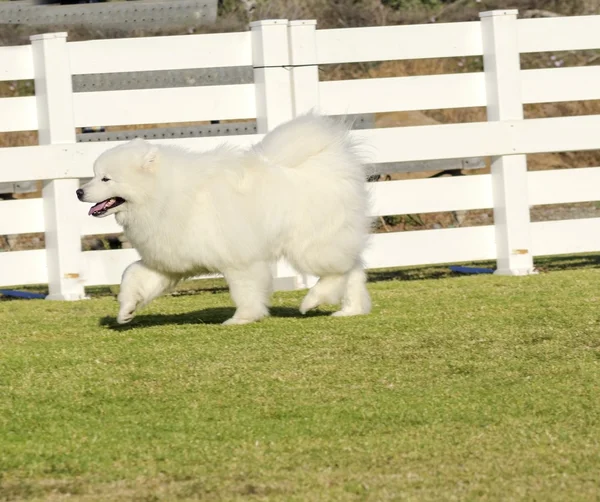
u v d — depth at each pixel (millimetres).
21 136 25672
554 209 23266
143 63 14375
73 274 14234
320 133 10742
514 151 14992
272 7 30047
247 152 10641
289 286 14180
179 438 6902
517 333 10055
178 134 15969
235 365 8883
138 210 9992
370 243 12992
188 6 17094
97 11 17141
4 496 5859
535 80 15188
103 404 7773
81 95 14219
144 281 10500
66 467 6371
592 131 15172
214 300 13273
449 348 9445
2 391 8203
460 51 15086
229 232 10180
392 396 7820
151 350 9562
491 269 15766
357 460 6371
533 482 5879
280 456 6488
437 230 15117
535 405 7496
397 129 14742
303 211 10594
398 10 31062
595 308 11320
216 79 16609
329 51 14609
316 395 7891
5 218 14383
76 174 14102
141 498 5762
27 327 11438
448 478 5973
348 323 10742
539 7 30406
